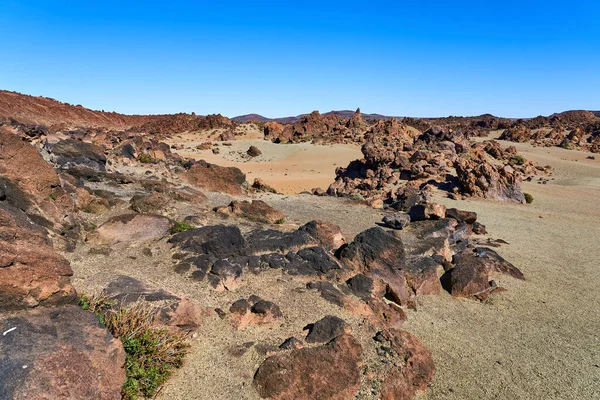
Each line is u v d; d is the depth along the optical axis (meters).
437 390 7.47
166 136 98.06
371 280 10.27
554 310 11.87
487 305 11.78
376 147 44.16
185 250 10.07
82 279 7.82
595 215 28.03
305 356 6.82
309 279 10.02
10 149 9.67
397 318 9.55
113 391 4.98
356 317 8.78
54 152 18.28
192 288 8.59
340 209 20.78
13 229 6.12
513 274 14.23
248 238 11.38
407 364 7.45
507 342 9.73
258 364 6.78
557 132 94.44
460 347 9.16
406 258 12.61
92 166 19.11
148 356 6.10
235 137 103.81
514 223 23.52
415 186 36.12
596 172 52.91
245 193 23.66
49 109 112.69
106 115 138.62
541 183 43.66
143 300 7.13
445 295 11.98
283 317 8.27
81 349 5.04
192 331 7.32
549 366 8.85
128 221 10.77
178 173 24.52
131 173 21.20
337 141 86.44
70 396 4.47
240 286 9.16
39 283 5.54
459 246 15.83
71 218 10.35
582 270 15.60
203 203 17.30
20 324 5.06
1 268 5.32
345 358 7.04
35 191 9.90
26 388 4.24
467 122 156.62
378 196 30.27
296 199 23.42
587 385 8.27
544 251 17.83
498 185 32.19
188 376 6.35
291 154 76.56
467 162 33.91
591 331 10.71
